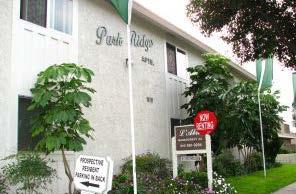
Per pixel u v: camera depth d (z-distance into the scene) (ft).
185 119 53.57
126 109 42.96
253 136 55.83
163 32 53.21
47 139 28.45
